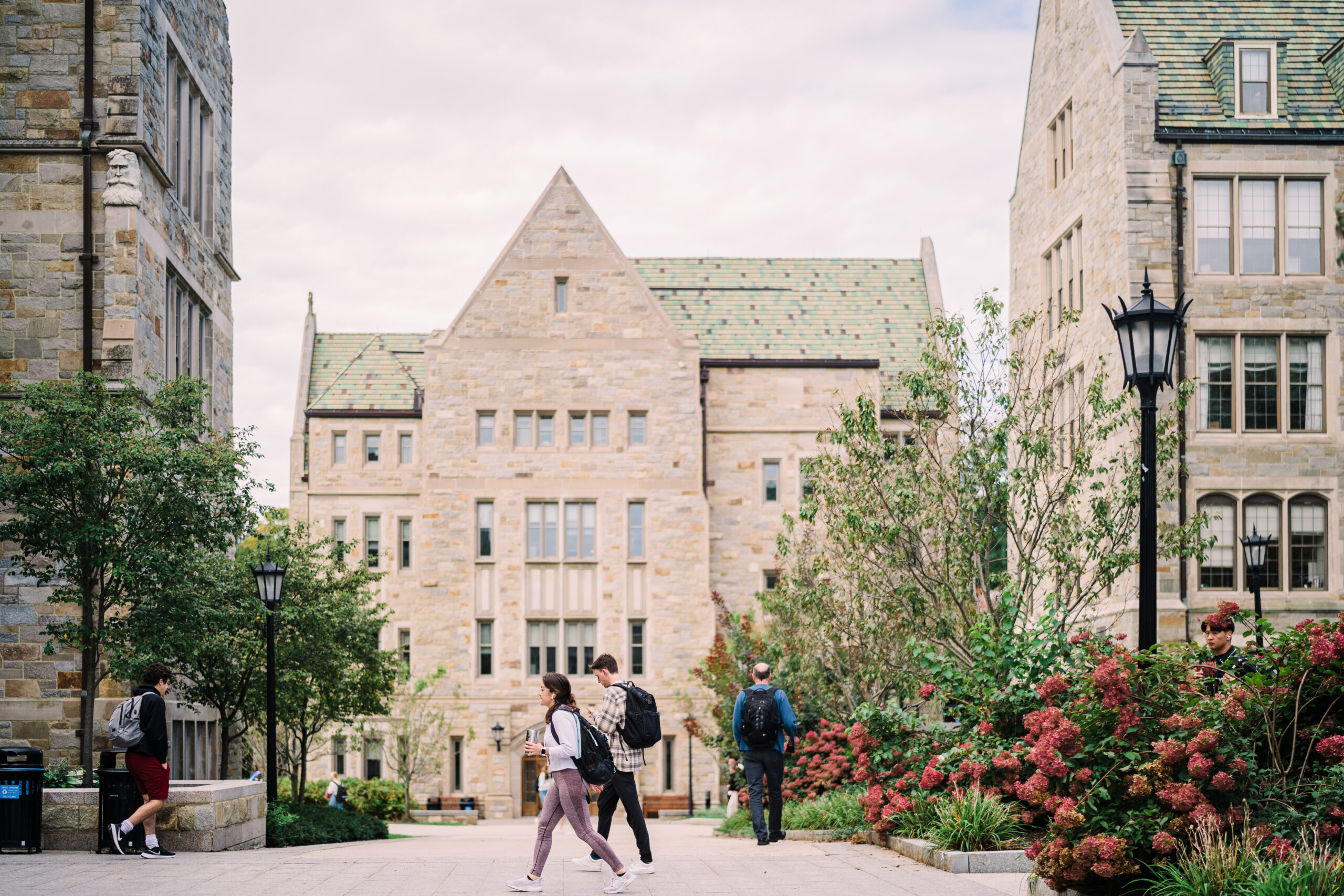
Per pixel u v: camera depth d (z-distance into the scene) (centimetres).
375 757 4791
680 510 4481
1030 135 3416
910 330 4916
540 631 4450
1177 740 958
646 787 4384
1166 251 2719
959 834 1216
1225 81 2788
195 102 2542
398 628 4950
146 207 2131
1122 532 1969
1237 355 2745
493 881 1129
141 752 1425
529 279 4538
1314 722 1003
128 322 2059
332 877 1164
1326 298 2752
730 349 4778
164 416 1773
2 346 2052
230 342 2792
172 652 1702
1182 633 2650
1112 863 909
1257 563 2370
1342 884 804
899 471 2091
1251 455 2728
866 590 2131
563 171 4584
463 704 4397
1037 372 3006
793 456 4669
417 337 5341
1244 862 849
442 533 4450
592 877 1181
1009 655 1377
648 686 4412
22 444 1647
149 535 1672
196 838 1538
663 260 5166
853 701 2455
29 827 1470
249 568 2158
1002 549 2542
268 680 2116
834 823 1686
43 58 2098
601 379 4512
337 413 5041
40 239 2073
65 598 1678
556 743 1027
